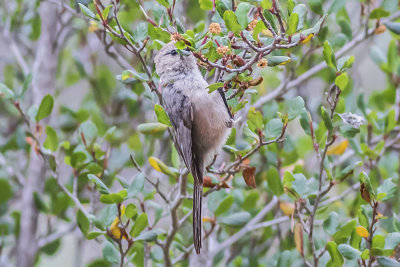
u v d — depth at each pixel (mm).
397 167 12898
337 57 11273
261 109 12055
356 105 12500
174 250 12688
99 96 14438
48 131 10953
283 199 11625
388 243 8953
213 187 9438
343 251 8727
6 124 15016
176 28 8664
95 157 11086
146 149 12812
